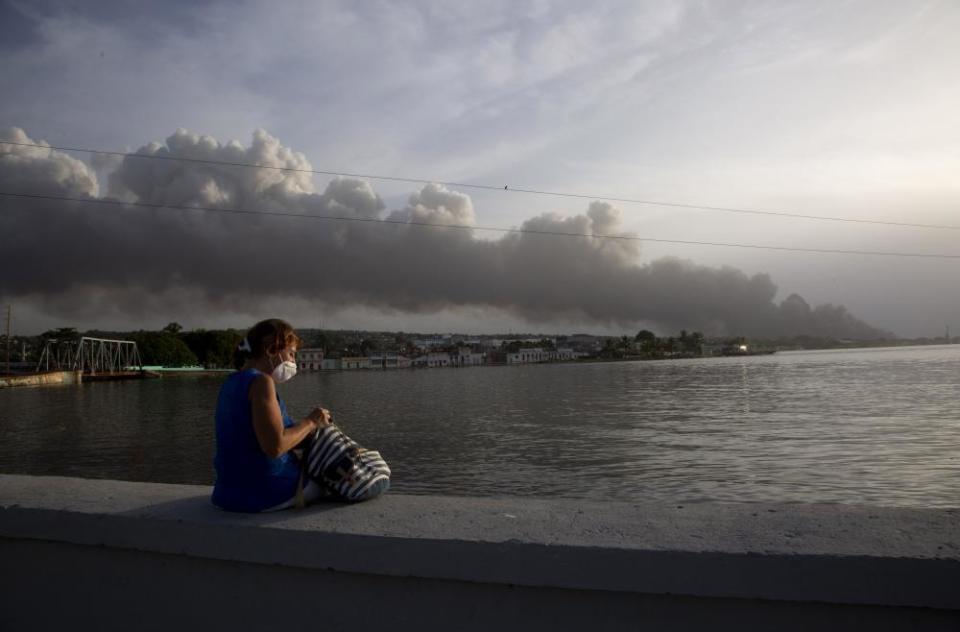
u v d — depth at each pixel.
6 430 56.41
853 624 2.09
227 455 2.95
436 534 2.46
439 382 163.38
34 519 2.95
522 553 2.30
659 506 2.77
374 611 2.50
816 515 2.52
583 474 28.03
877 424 41.69
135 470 33.66
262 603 2.66
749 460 29.97
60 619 2.95
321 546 2.53
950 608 1.99
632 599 2.24
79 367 177.62
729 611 2.18
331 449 3.05
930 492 22.02
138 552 2.83
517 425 50.75
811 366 181.88
